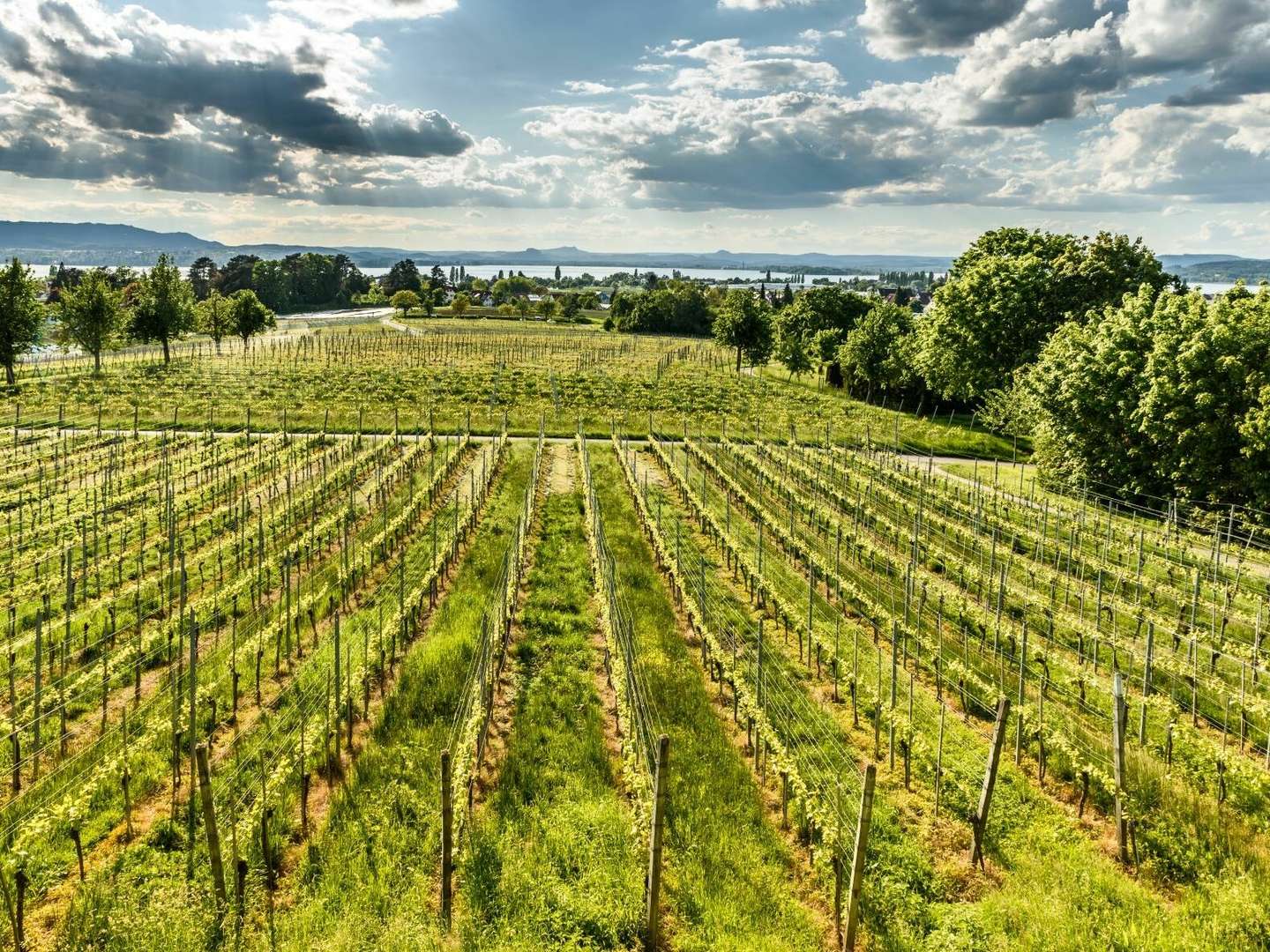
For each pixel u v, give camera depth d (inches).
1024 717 547.5
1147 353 1176.2
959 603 796.0
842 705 617.3
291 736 535.8
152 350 3627.0
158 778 492.7
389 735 551.2
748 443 1755.7
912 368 2241.6
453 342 3816.4
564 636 727.7
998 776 514.9
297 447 1513.3
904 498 1280.8
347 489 1226.6
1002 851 446.9
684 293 5428.2
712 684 649.0
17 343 2175.2
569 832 448.1
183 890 388.5
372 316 6274.6
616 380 2516.0
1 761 502.6
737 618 784.9
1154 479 1198.3
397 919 378.9
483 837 444.1
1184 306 1186.0
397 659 673.0
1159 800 482.0
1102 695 623.8
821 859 417.4
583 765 520.1
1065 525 1119.6
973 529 1074.7
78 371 2564.0
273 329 4512.8
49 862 417.4
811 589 706.2
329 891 399.5
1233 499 1096.2
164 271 2741.1
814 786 497.0
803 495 1280.8
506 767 519.8
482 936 372.5
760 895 410.3
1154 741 557.9
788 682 644.7
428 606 801.6
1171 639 730.8
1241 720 564.4
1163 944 370.9
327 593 813.9
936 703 616.4
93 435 1561.3
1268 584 876.0
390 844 436.1
